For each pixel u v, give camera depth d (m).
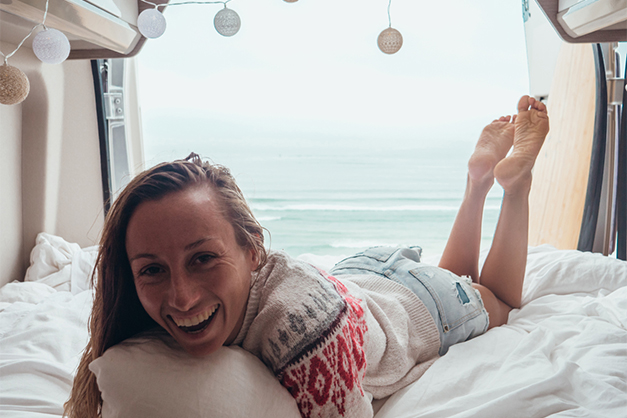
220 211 0.65
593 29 1.93
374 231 9.29
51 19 1.57
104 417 0.66
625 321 1.29
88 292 1.60
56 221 2.50
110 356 0.65
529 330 1.35
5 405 0.91
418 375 1.08
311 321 0.69
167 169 0.66
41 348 1.17
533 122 1.49
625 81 2.40
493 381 1.00
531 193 3.36
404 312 1.12
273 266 0.77
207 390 0.63
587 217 2.54
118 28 1.86
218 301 0.62
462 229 1.59
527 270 1.82
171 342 0.68
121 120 2.63
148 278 0.62
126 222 0.64
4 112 2.17
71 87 2.51
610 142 2.51
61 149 2.51
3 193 2.17
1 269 2.14
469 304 1.26
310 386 0.69
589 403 0.90
